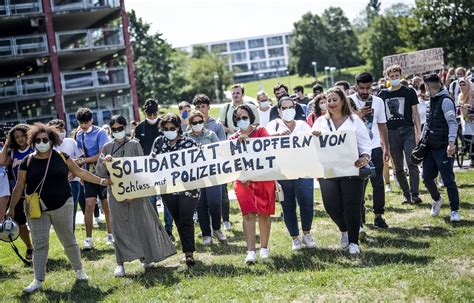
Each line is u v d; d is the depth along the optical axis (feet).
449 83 68.23
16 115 131.85
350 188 27.89
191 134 33.60
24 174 27.63
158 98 275.18
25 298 26.50
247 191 28.27
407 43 252.62
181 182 28.94
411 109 38.42
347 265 25.57
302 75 456.45
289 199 30.07
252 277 25.11
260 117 39.40
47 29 131.85
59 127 36.68
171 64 289.74
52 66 131.95
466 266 23.49
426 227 32.12
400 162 39.11
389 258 25.77
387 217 35.94
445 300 19.52
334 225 35.78
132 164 28.89
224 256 30.40
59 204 27.81
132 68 136.87
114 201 28.78
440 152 33.14
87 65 159.02
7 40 130.31
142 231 29.01
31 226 27.76
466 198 38.86
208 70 429.79
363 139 28.22
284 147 28.45
